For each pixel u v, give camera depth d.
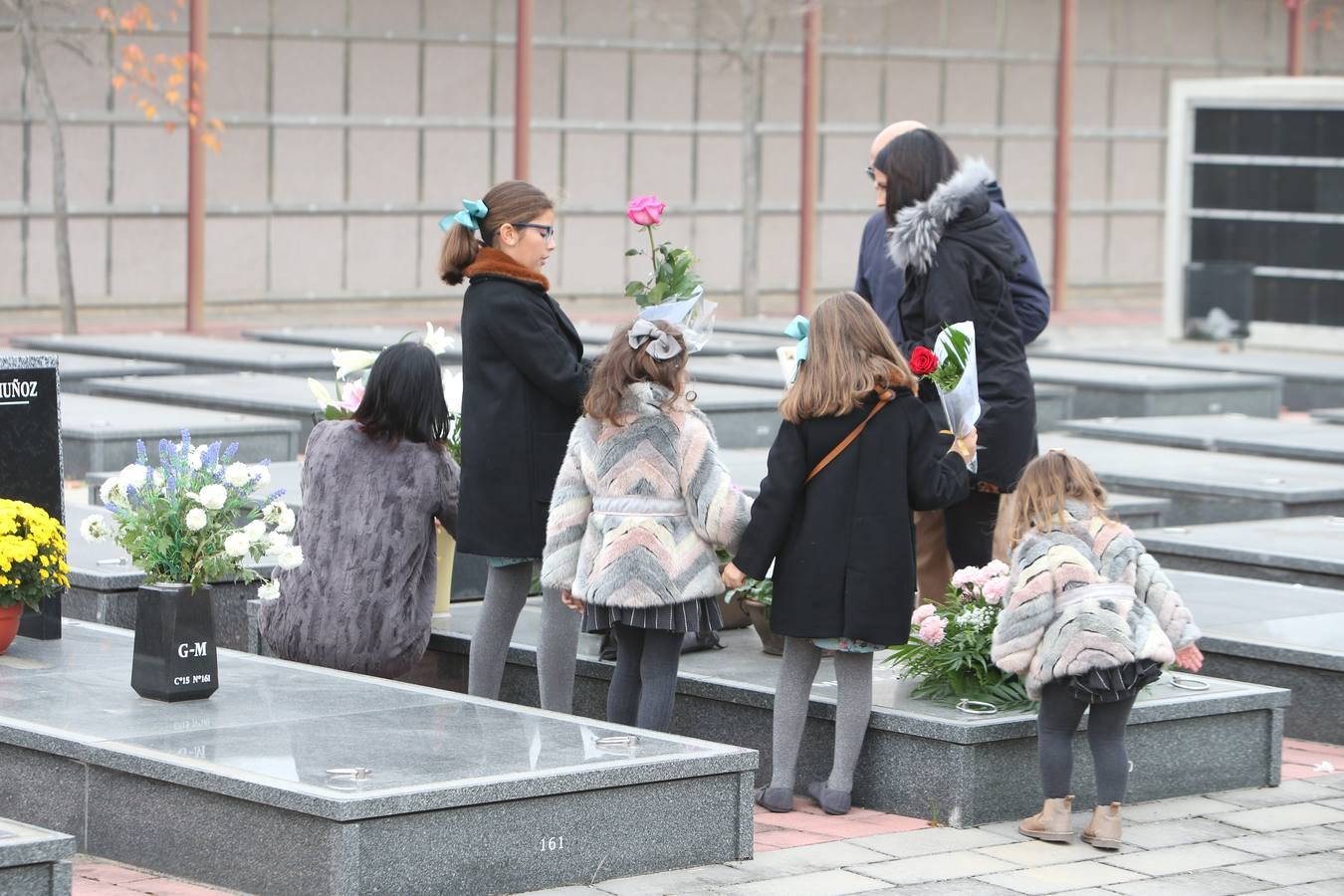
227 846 6.86
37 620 9.21
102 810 7.26
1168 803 8.54
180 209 33.72
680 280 8.82
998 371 9.80
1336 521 13.88
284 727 7.59
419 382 9.09
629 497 8.17
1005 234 9.84
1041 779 7.87
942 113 42.06
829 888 7.10
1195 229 30.27
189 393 19.53
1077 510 7.88
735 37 39.31
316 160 35.25
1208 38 45.28
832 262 41.12
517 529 8.71
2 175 31.83
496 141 37.22
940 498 8.09
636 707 8.48
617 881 7.11
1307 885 7.33
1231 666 10.19
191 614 8.02
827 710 8.41
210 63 33.88
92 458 16.53
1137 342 34.59
